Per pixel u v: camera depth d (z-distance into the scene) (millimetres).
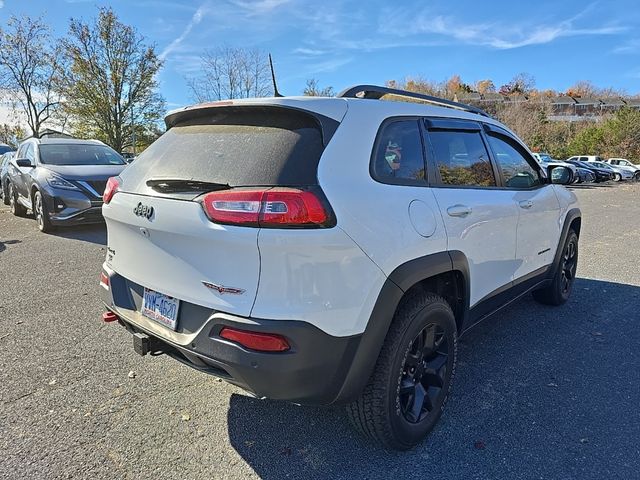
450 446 2473
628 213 12055
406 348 2299
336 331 1979
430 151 2629
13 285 4984
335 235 1925
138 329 2381
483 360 3465
